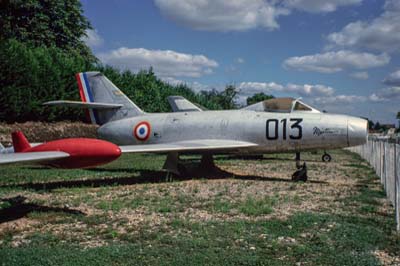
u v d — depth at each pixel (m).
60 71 26.61
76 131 27.33
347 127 11.77
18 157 6.55
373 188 10.94
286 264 4.71
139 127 15.06
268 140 12.64
